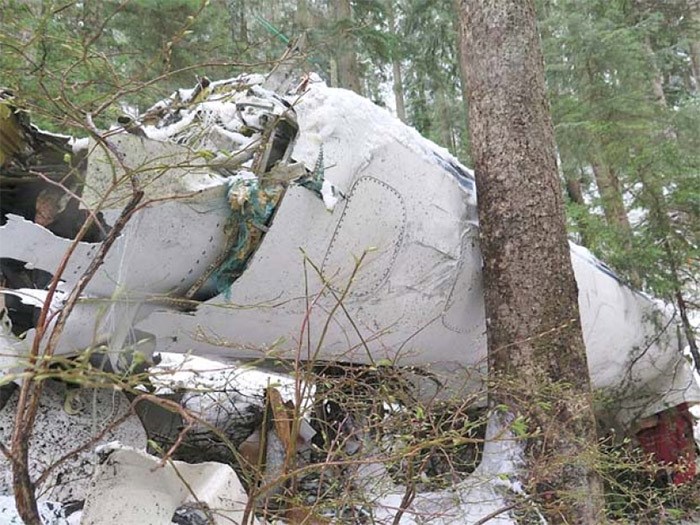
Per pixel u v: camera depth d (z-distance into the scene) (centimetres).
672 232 624
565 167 902
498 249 367
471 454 370
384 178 324
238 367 180
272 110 286
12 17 211
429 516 264
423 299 358
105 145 174
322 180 288
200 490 221
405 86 1608
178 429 316
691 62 1405
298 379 199
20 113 253
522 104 377
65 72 194
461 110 1434
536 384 338
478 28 390
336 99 308
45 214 262
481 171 379
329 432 288
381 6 1021
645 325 546
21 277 266
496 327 364
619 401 562
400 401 292
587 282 480
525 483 315
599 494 333
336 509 233
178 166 191
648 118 801
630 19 1162
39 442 253
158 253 261
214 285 286
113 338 260
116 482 212
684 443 579
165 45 214
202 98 310
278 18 948
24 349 243
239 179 265
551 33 1105
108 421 280
